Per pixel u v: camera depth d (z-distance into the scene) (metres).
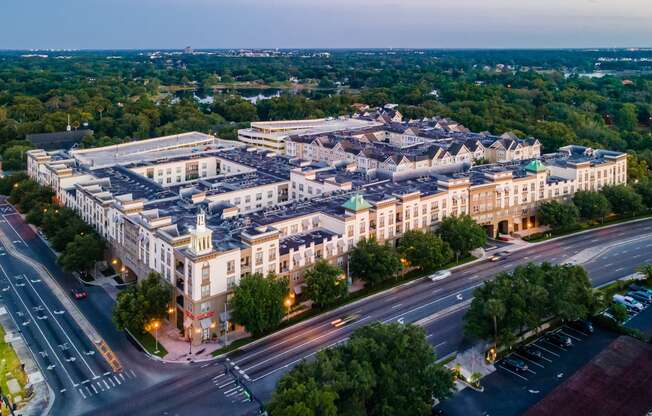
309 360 156.38
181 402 140.62
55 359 159.38
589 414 123.00
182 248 172.75
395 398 123.12
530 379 147.62
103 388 146.25
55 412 136.25
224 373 152.62
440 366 131.00
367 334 137.38
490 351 156.38
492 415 133.62
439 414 133.38
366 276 197.88
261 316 163.75
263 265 180.88
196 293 165.62
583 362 154.62
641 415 121.94
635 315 182.00
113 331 175.50
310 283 182.12
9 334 172.12
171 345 167.62
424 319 179.75
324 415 112.56
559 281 164.25
